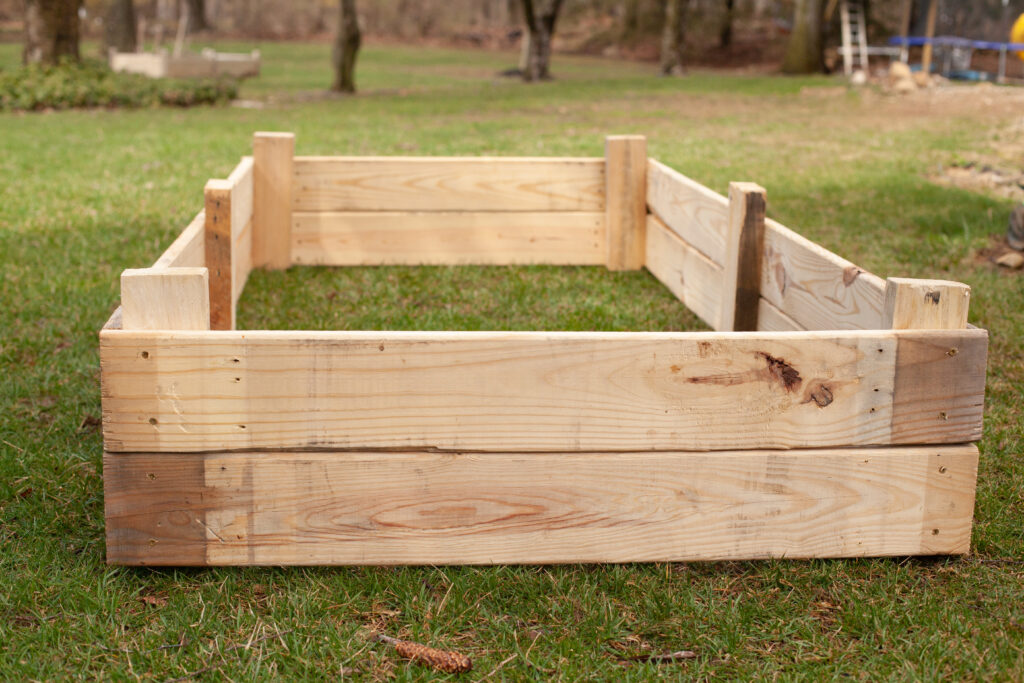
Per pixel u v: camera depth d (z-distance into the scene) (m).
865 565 2.65
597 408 2.53
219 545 2.53
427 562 2.59
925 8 22.45
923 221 6.71
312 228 5.81
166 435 2.45
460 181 5.83
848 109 15.73
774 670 2.20
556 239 5.96
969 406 2.60
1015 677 2.16
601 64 31.64
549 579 2.56
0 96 15.12
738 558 2.64
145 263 5.61
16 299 4.88
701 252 4.84
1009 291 5.13
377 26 41.19
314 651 2.22
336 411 2.48
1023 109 15.16
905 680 2.15
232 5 43.75
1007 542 2.76
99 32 39.62
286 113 14.95
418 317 4.79
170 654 2.21
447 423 2.51
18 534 2.73
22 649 2.19
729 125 13.34
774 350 2.53
